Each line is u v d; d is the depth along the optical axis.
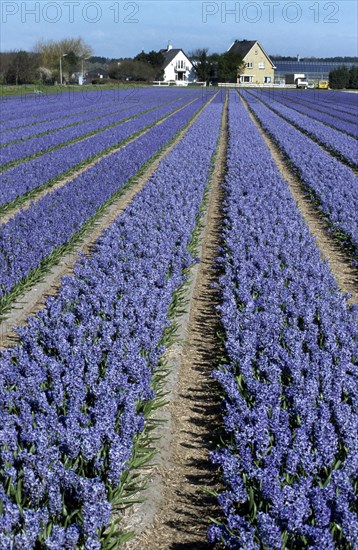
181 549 5.28
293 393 6.94
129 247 12.43
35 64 85.00
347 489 5.18
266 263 11.41
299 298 9.89
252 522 5.11
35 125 34.38
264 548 4.71
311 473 5.64
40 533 4.81
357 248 13.49
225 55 120.88
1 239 12.49
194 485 6.13
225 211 17.05
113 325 8.77
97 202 16.34
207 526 5.56
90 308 9.16
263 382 7.51
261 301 9.81
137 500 5.77
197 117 42.88
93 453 5.61
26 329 8.23
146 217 14.61
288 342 8.35
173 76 137.12
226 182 20.94
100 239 13.06
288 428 6.27
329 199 17.58
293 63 159.75
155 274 10.88
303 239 13.62
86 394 6.93
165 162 23.28
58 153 24.64
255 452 5.93
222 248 13.21
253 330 8.72
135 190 19.62
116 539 5.24
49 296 10.55
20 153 24.14
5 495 5.02
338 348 8.40
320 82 124.56
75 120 37.66
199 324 9.95
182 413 7.39
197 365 8.60
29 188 18.30
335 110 54.88
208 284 11.73
